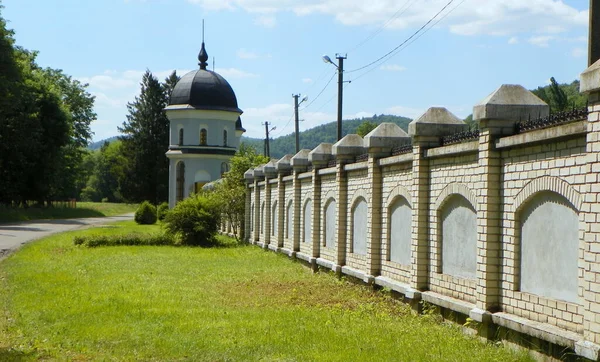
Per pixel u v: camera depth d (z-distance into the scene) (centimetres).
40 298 1466
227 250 2897
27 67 5650
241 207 3553
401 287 1340
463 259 1134
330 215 1969
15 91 4491
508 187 980
